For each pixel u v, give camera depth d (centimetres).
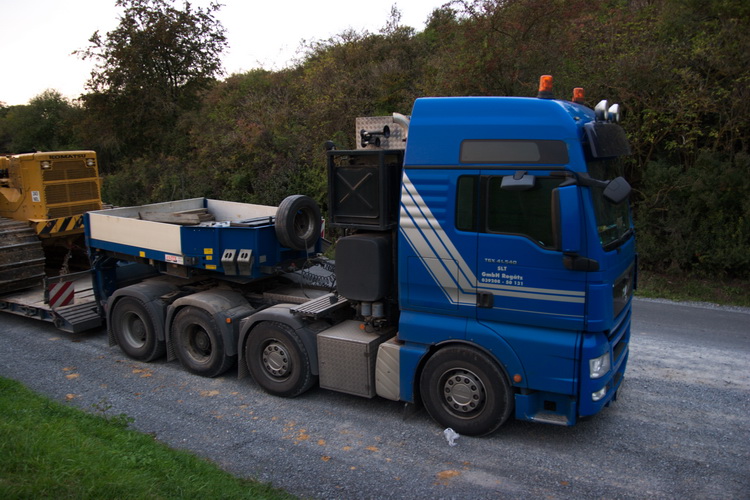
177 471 416
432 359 505
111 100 2036
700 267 1102
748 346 737
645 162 1237
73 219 941
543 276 446
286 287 711
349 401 589
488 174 458
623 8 1348
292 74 2033
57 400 592
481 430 493
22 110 2988
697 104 1112
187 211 862
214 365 646
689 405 560
